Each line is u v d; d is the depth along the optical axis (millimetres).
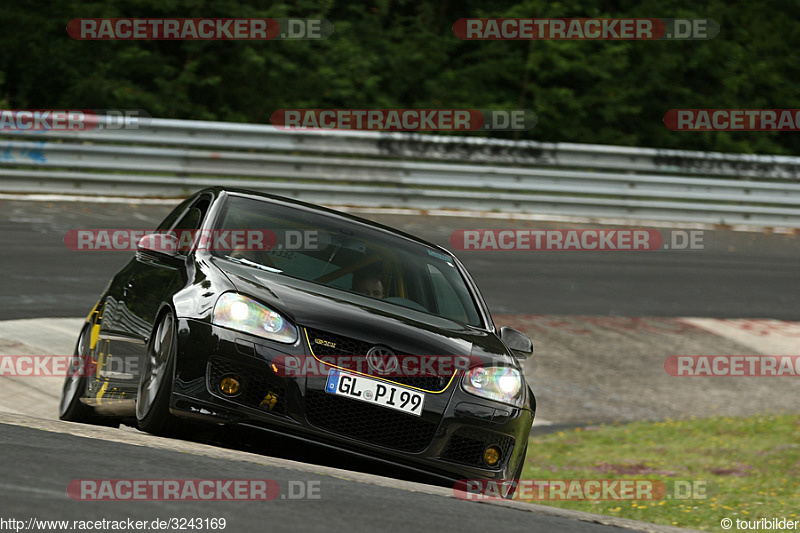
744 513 25172
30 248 43219
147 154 55594
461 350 18844
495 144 64375
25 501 11070
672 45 94375
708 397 40062
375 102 84688
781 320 50750
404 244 22672
